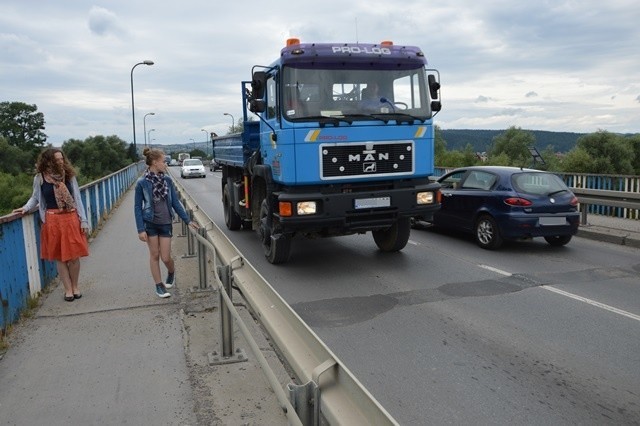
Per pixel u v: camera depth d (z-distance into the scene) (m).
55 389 3.98
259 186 9.58
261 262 8.97
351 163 7.79
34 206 6.03
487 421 3.75
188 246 8.58
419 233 11.77
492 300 6.65
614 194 10.91
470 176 10.59
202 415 3.60
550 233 9.41
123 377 4.17
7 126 84.62
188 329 5.21
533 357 4.87
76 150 84.38
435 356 4.91
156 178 6.15
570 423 3.72
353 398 2.06
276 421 3.51
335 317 6.05
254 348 2.70
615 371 4.57
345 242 10.73
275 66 7.95
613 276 7.83
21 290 5.70
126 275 7.35
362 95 7.96
